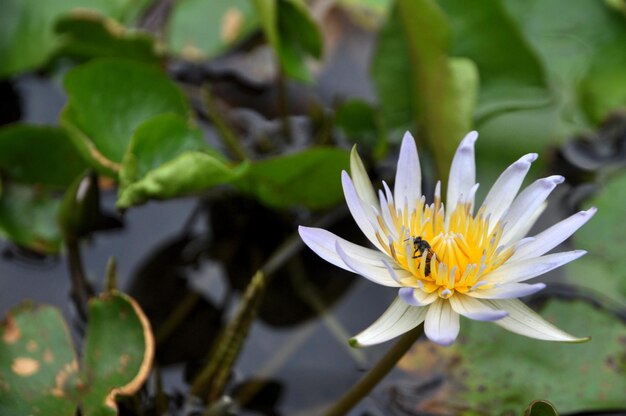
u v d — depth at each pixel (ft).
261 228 3.05
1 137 2.96
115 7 3.18
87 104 2.90
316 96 3.24
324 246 2.59
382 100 3.12
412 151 2.64
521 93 3.13
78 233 2.93
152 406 2.79
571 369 2.80
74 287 2.93
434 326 2.56
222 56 3.26
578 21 3.21
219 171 2.80
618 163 3.14
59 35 3.11
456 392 2.80
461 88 2.99
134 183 2.81
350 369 2.87
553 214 3.06
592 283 2.93
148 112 2.95
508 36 3.08
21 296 2.91
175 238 3.02
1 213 2.96
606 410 2.77
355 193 2.58
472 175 2.67
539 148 3.12
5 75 3.12
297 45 3.09
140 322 2.73
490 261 2.61
